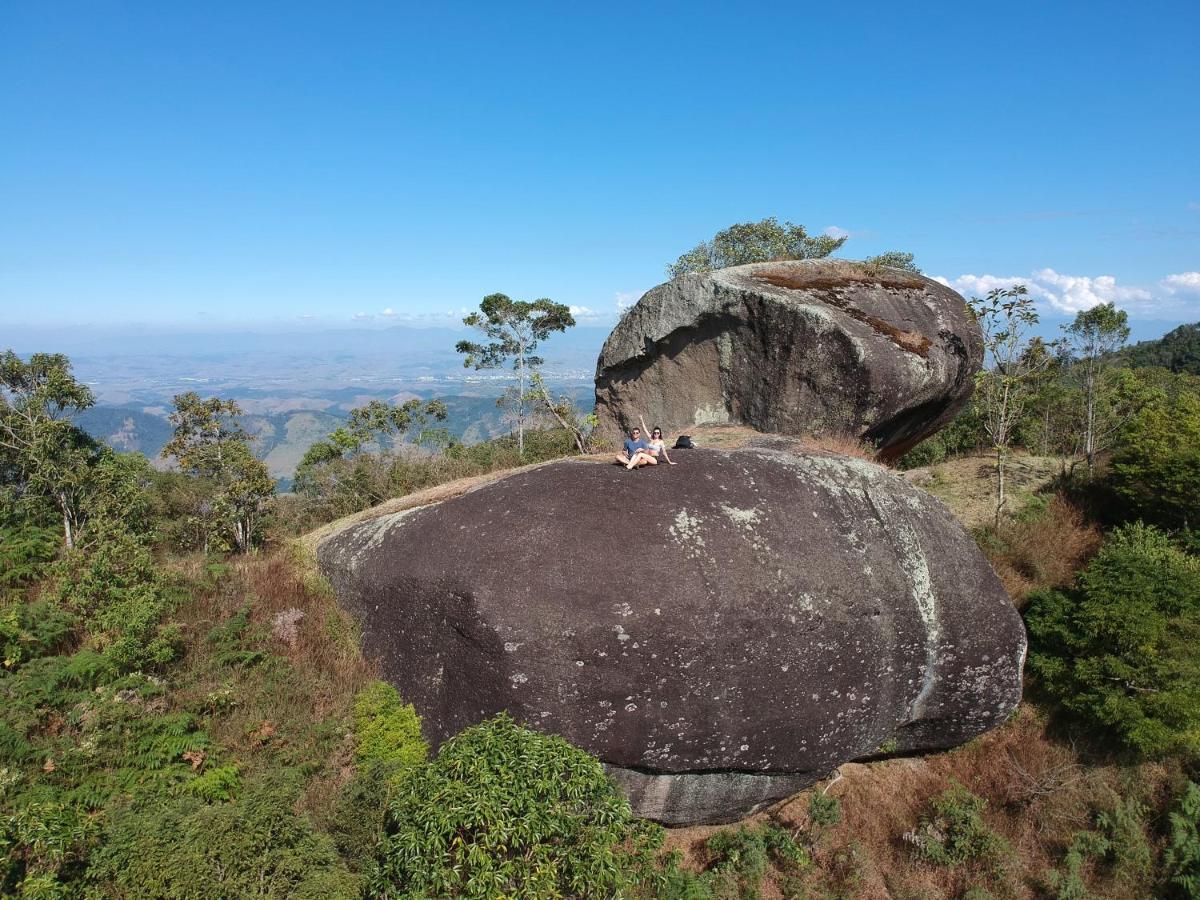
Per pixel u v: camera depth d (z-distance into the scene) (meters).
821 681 8.80
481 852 5.51
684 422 17.41
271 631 9.95
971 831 10.04
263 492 16.62
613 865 5.77
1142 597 11.28
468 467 21.83
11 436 17.61
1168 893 9.38
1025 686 12.21
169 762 7.72
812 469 10.06
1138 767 10.81
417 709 8.77
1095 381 21.84
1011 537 15.09
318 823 7.20
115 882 5.58
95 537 11.24
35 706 7.74
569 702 7.95
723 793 9.32
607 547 8.48
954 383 15.91
